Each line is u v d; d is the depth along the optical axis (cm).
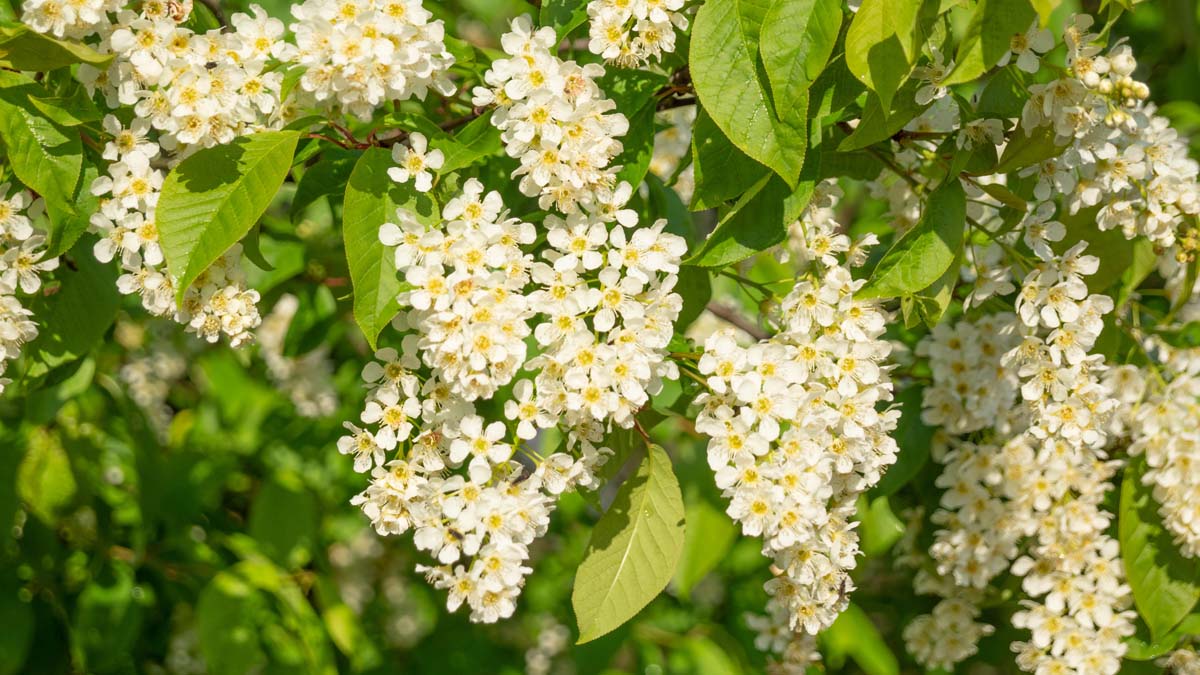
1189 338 76
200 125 63
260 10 65
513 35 63
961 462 75
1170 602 73
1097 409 68
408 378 64
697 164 64
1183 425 72
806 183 65
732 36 63
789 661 76
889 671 87
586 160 63
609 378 62
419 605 132
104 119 65
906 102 64
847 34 61
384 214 63
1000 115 65
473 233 63
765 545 66
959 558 75
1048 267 67
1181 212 69
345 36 62
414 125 65
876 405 75
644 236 64
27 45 63
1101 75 65
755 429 64
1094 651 73
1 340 65
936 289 66
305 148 67
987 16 61
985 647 84
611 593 66
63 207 65
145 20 63
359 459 65
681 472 85
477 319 62
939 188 66
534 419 63
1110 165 68
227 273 65
